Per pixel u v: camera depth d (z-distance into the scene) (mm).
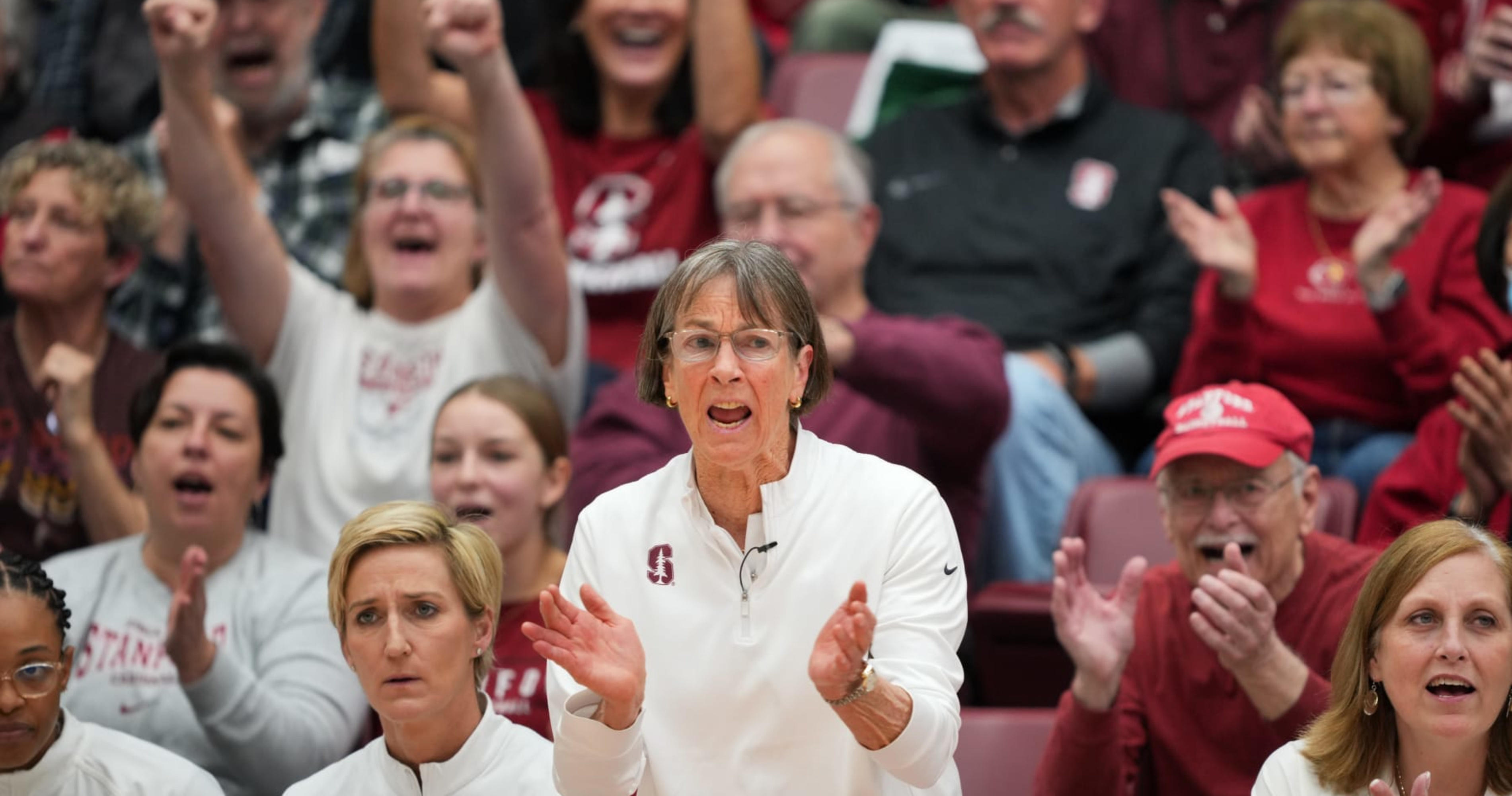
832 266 17641
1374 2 18000
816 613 9469
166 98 16641
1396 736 10805
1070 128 20312
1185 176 20031
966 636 16625
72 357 16375
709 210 20406
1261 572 13086
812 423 16656
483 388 15078
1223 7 21766
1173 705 13211
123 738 11836
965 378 16109
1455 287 17188
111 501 16312
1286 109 18078
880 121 22016
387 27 20172
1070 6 20094
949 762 9719
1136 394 19062
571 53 20828
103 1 23766
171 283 20516
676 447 16828
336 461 16953
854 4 24125
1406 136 17953
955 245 19906
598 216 20422
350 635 10945
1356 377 17438
